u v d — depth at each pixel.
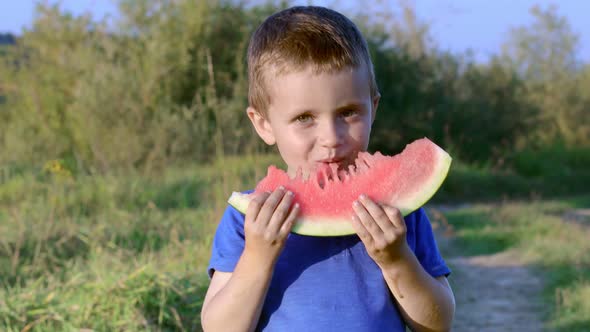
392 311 1.76
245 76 13.68
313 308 1.72
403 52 17.59
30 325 3.64
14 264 4.91
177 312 3.93
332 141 1.71
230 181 7.73
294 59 1.70
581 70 28.81
